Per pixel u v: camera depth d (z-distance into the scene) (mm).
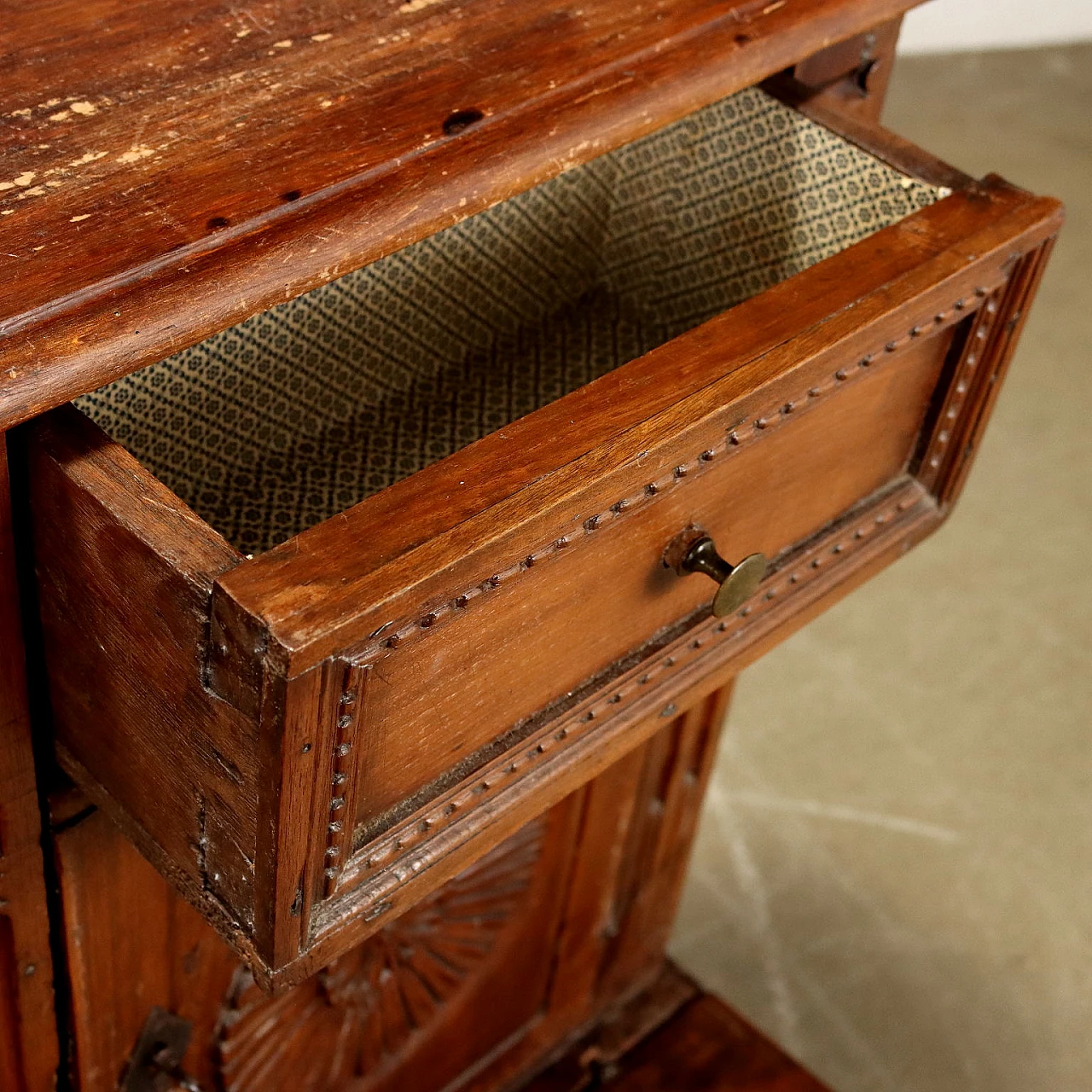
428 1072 1158
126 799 679
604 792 1095
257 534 872
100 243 601
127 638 594
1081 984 1532
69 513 583
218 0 746
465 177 664
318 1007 1004
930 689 1797
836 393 699
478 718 646
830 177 869
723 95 759
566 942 1188
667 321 1023
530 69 725
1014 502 2047
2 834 728
